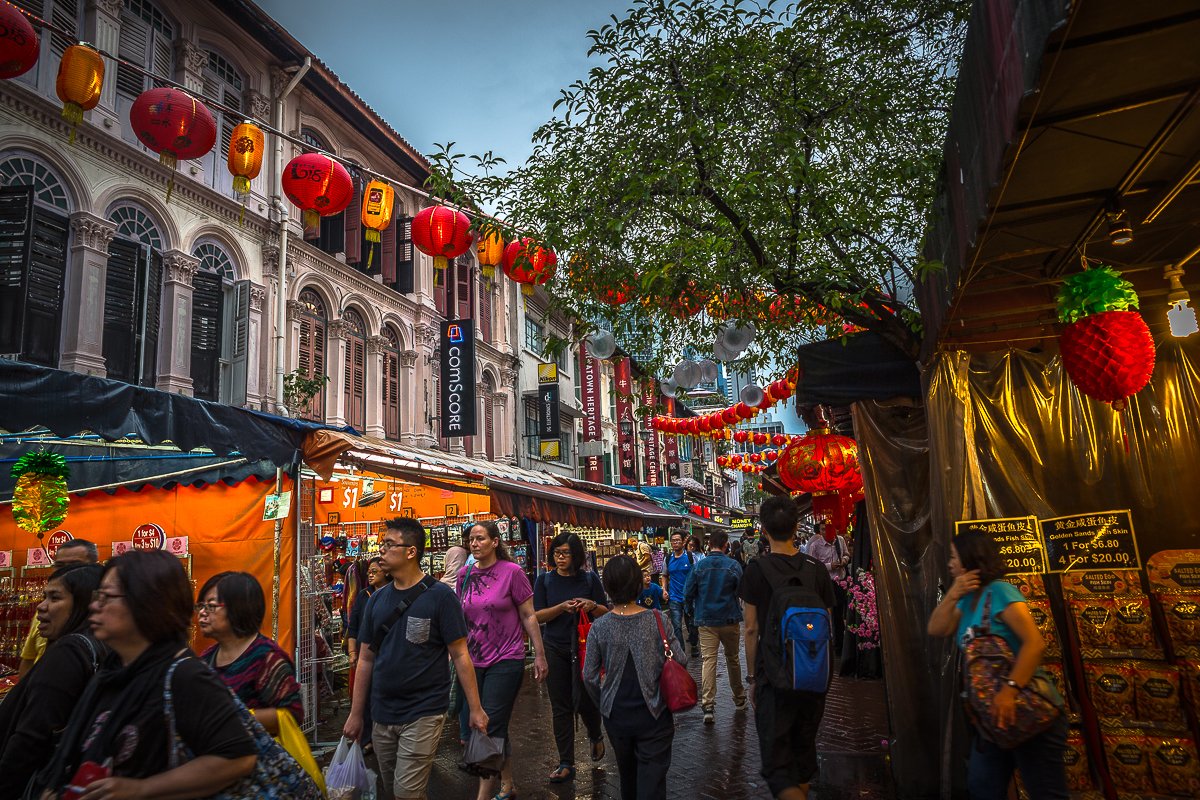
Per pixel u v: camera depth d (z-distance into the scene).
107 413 5.08
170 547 6.78
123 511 7.02
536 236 6.09
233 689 2.82
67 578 3.07
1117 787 3.98
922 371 5.11
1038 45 1.89
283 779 2.12
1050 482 4.62
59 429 4.80
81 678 2.52
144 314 10.91
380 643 3.86
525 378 22.84
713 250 5.03
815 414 8.46
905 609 5.13
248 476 7.00
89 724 1.94
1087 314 3.34
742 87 5.65
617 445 30.92
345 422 14.80
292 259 13.70
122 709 1.92
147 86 11.50
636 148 5.85
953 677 4.56
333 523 11.17
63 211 10.12
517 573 5.05
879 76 5.82
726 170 5.78
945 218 3.64
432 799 5.14
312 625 7.00
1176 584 4.19
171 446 7.05
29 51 4.20
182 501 7.04
